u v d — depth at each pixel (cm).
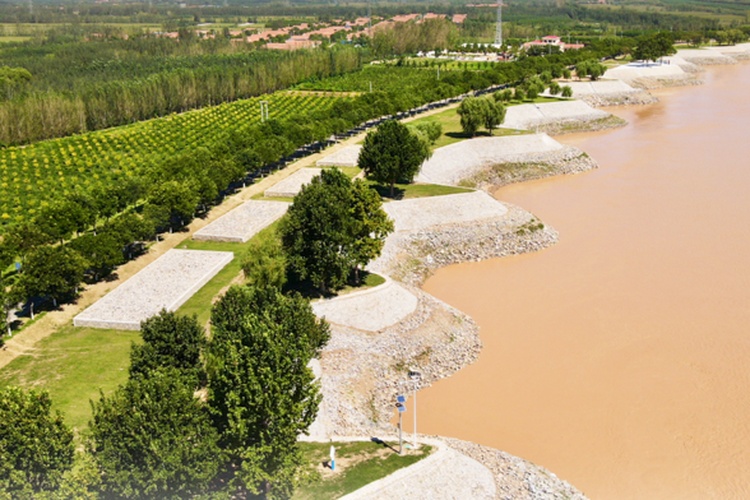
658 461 6981
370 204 10038
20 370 7912
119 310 9219
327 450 6662
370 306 9325
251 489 5341
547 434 7394
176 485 5116
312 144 18512
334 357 8356
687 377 8319
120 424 5253
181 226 12662
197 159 14712
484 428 7500
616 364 8625
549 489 6369
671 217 13575
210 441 5334
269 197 14162
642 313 9850
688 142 19338
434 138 16888
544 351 8956
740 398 7906
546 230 12812
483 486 6253
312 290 9594
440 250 11981
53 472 5122
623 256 11819
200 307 9444
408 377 8356
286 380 5597
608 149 18975
